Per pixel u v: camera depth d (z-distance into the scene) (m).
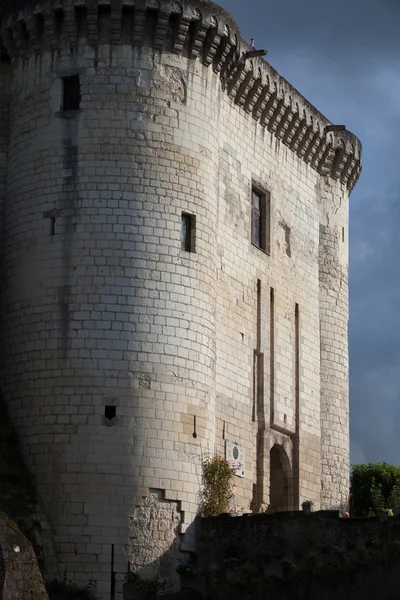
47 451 42.62
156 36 45.66
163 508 42.66
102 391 42.78
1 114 47.81
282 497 55.06
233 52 48.22
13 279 45.22
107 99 45.06
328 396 59.38
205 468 44.44
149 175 44.81
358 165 62.81
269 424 53.22
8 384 44.47
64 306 43.69
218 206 50.59
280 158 57.03
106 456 42.28
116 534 41.75
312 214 60.00
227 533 43.12
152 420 43.00
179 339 44.22
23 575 38.19
